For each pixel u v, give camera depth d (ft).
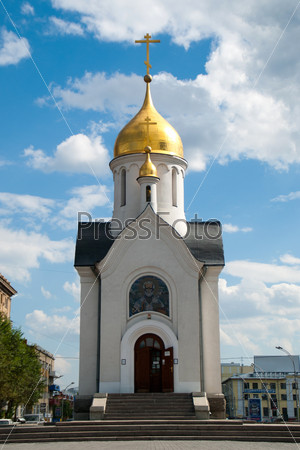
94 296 110.83
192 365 101.30
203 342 107.65
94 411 88.48
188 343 102.58
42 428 75.41
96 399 92.58
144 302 105.81
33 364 171.01
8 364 140.05
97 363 104.63
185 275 106.63
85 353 107.55
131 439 72.13
